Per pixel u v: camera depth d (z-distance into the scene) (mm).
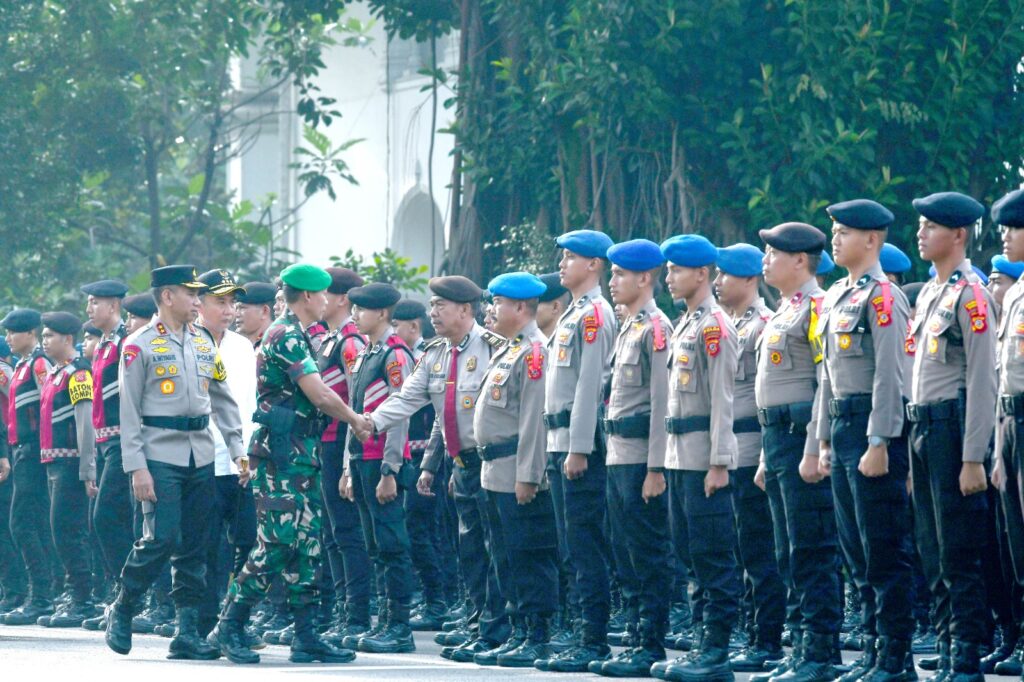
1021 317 12945
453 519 22719
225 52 45500
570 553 15562
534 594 16031
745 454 16047
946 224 13250
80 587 22672
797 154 27375
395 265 40219
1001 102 28984
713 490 14359
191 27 44062
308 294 16312
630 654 14984
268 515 16094
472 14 33438
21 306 46500
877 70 27312
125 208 53406
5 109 42344
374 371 18484
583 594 15516
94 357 20234
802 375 14414
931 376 13273
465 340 17406
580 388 15234
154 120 46688
